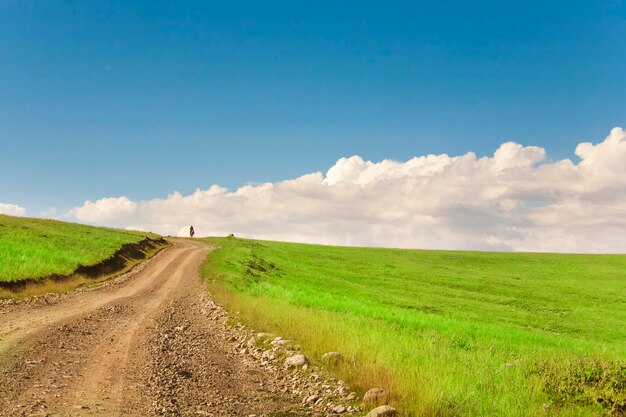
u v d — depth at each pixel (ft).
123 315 73.20
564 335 109.70
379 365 36.70
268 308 75.66
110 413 28.09
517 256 324.60
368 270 244.63
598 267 279.28
